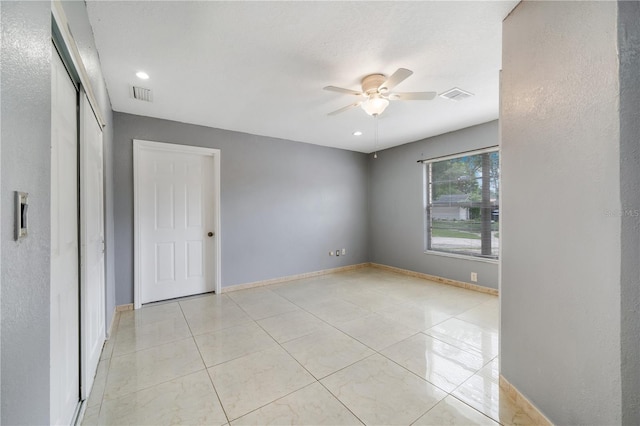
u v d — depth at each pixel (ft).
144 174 10.84
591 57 3.62
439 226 14.29
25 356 2.22
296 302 11.04
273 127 12.34
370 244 18.04
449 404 5.22
